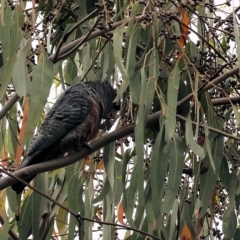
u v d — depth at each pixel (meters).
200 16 7.53
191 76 7.57
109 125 8.33
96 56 7.88
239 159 7.77
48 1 7.83
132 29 6.99
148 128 7.70
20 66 6.17
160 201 6.60
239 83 8.00
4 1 6.64
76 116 7.62
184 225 7.91
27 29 6.90
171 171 6.68
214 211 8.30
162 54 7.57
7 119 8.46
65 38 6.99
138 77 6.88
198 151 6.39
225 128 7.94
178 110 7.60
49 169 6.82
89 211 7.98
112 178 7.29
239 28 7.60
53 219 8.22
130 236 8.48
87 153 7.17
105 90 8.20
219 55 7.42
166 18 7.02
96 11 7.03
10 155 9.27
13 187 7.00
